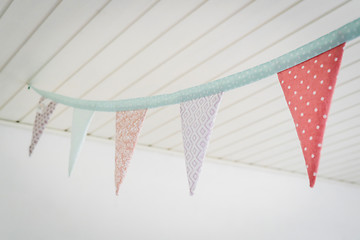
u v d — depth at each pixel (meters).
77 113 1.55
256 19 1.47
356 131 2.39
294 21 1.48
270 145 2.55
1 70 1.74
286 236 2.90
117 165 1.35
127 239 2.27
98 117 2.13
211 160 2.73
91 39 1.57
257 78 1.10
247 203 2.83
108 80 1.84
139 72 1.78
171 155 2.63
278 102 2.05
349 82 1.89
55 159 2.22
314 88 0.94
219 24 1.49
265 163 2.88
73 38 1.56
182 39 1.57
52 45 1.60
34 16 1.45
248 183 2.89
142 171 2.48
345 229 3.20
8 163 2.08
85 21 1.47
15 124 2.14
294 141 2.50
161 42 1.59
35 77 1.80
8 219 1.98
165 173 2.56
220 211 2.68
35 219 2.04
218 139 2.45
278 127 2.31
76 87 1.89
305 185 3.16
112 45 1.61
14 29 1.51
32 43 1.59
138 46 1.61
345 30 0.92
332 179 3.26
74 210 2.17
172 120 2.19
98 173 2.32
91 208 2.22
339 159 2.81
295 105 0.98
